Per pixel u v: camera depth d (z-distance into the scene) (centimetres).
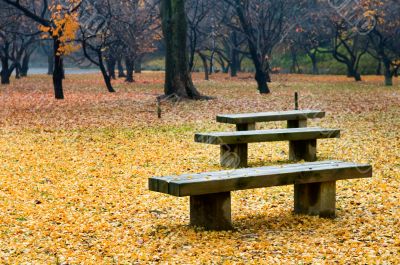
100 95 4072
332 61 7931
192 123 2438
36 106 3234
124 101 3538
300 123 1838
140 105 3269
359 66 7650
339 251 851
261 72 4259
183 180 932
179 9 3509
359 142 1881
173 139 1977
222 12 5912
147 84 5569
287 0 5362
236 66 7756
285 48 7600
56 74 3734
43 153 1705
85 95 4088
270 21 4641
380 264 801
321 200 1034
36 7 5991
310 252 848
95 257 842
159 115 2630
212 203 961
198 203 977
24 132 2169
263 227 979
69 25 3459
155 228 985
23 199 1178
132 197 1199
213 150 1752
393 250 854
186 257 837
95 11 4712
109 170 1466
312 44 7038
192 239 916
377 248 860
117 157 1638
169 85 3584
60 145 1850
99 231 969
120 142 1908
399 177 1350
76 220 1031
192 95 3581
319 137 1515
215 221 964
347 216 1045
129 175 1405
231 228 972
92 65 11125
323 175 1018
